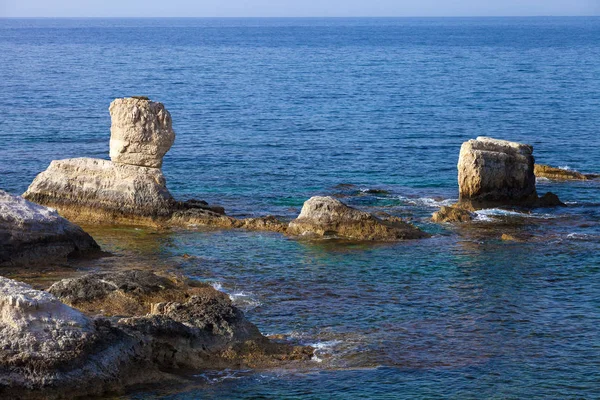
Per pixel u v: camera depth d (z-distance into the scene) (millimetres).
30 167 59125
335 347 27094
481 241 40562
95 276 30109
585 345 27766
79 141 71125
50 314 22297
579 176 56156
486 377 25016
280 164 62250
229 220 43312
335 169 60562
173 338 24516
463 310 31078
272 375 24406
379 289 33375
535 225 43812
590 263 37031
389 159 64625
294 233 41625
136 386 22734
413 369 25469
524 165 47906
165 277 32094
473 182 47812
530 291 33375
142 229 42438
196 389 23109
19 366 21141
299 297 32188
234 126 80500
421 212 46969
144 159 44375
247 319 28719
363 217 41281
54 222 36406
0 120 80625
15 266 34625
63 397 21266
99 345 22453
